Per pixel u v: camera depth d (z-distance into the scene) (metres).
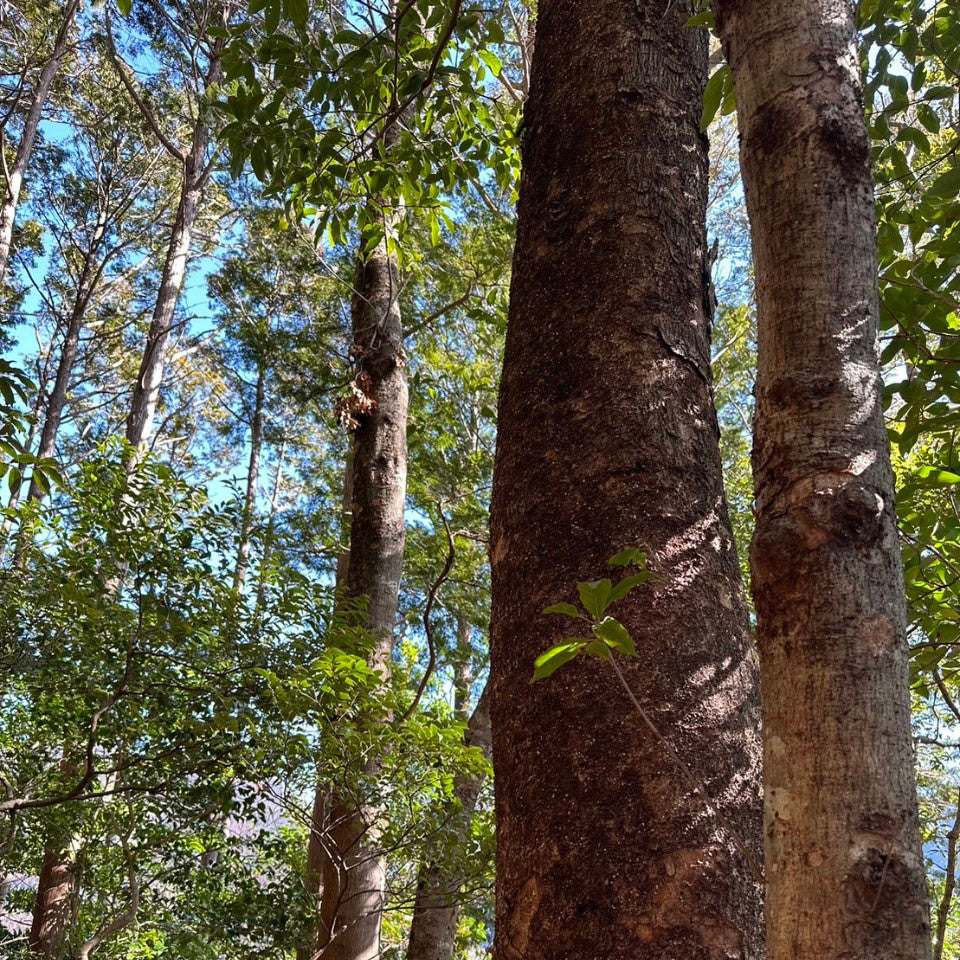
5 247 12.32
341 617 4.89
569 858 1.17
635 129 1.65
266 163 3.71
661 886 1.12
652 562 1.33
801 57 0.94
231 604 4.46
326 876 5.02
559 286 1.57
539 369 1.53
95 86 15.90
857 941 0.66
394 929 8.57
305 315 14.22
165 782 4.70
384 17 3.45
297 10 3.04
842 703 0.73
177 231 12.58
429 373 10.67
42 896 7.81
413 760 4.59
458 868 4.85
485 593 10.20
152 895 6.15
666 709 1.23
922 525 2.68
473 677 11.88
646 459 1.40
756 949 1.10
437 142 4.22
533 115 1.79
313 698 4.32
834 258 0.88
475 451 9.91
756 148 0.95
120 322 19.11
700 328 1.56
